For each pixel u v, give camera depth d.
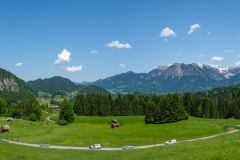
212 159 28.09
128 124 148.25
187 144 52.84
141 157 41.31
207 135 96.81
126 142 89.94
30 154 46.91
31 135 106.81
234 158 27.23
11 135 105.06
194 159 29.23
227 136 60.75
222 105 193.75
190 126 122.38
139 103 195.62
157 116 143.62
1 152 42.81
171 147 50.16
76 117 176.50
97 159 45.53
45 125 139.62
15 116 179.12
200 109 184.25
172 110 143.38
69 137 100.31
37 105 182.50
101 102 187.62
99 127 130.62
